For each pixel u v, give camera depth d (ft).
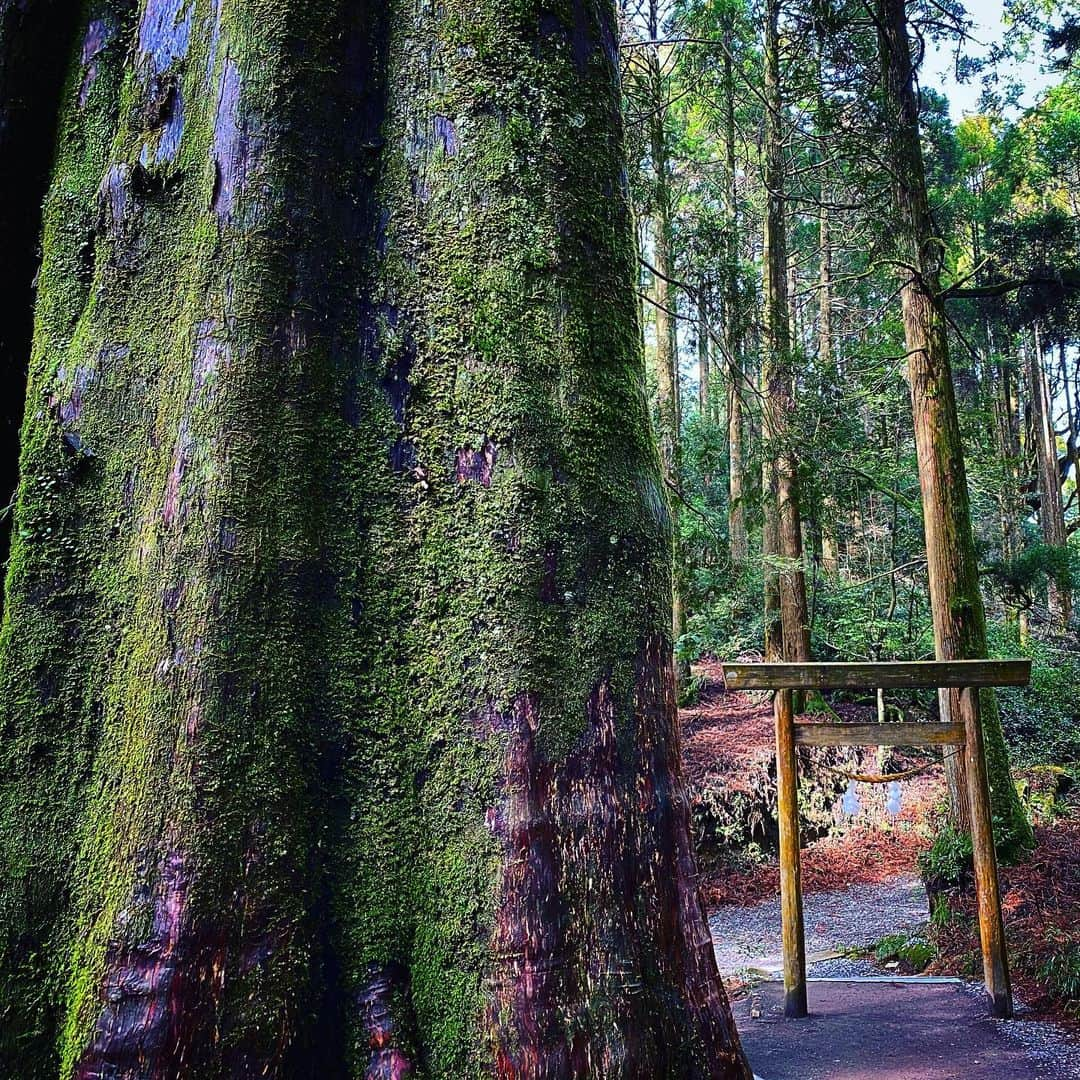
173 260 6.31
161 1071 5.01
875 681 15.28
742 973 21.22
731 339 39.40
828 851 36.47
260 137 6.31
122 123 6.68
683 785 6.66
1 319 7.07
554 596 6.19
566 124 6.96
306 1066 5.41
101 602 5.98
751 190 61.31
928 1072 11.94
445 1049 5.54
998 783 23.59
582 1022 5.51
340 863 5.87
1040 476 83.15
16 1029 5.32
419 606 6.25
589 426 6.56
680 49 47.96
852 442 38.14
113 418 6.15
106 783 5.61
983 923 15.03
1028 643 54.34
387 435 6.45
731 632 50.29
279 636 5.83
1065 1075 11.63
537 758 5.90
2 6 7.01
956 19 31.94
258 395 6.03
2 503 6.99
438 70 6.88
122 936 5.21
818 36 35.70
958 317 73.72
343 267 6.55
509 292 6.52
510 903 5.66
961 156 77.82
